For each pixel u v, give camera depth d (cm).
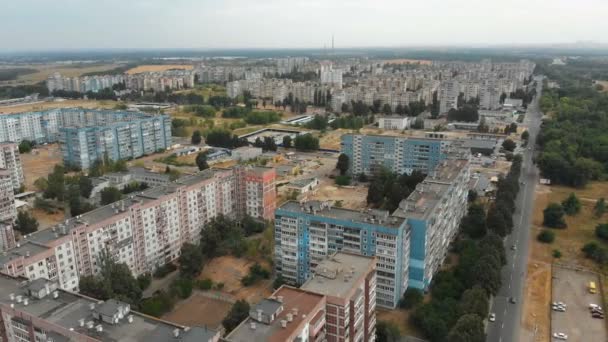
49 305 16300
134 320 15288
